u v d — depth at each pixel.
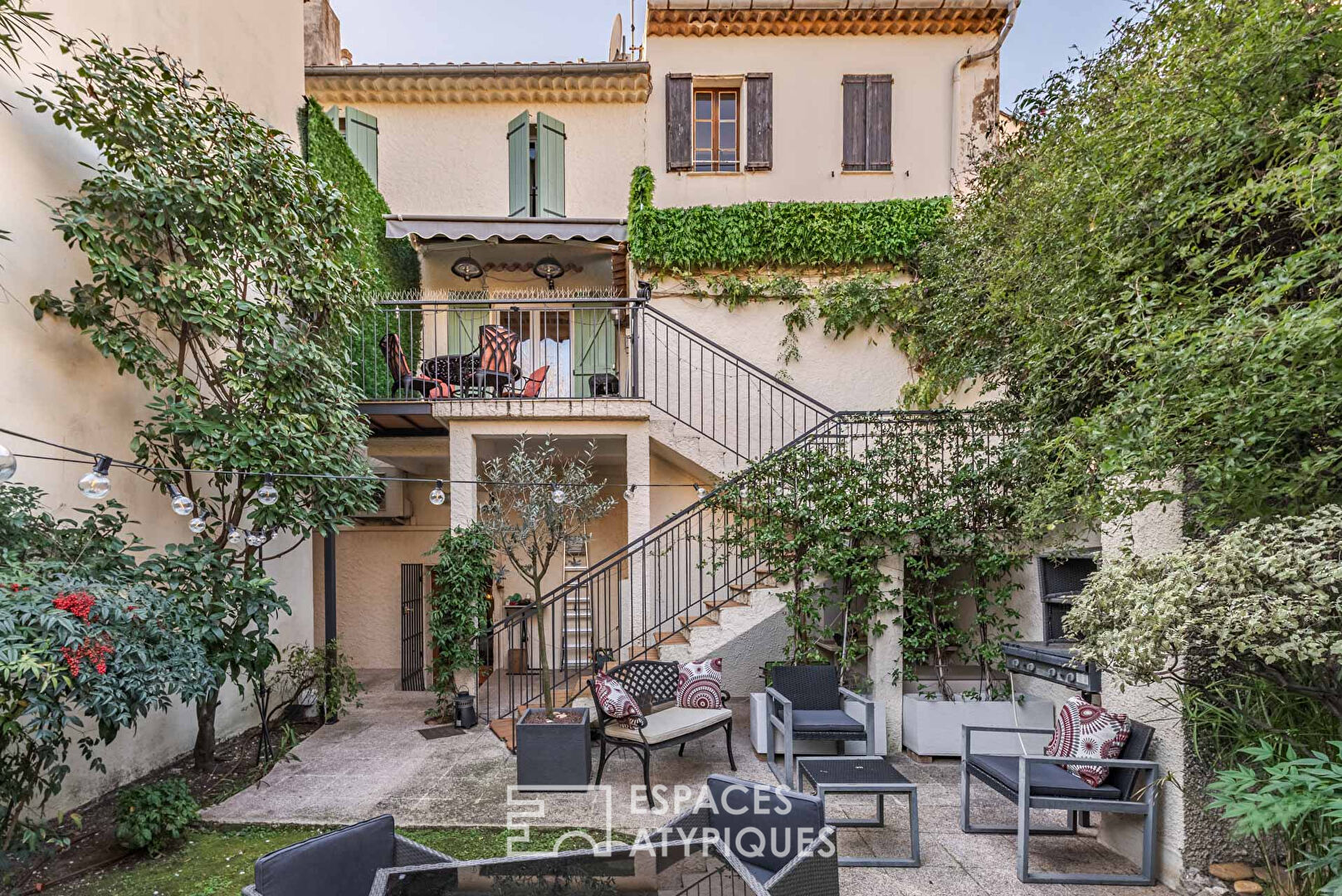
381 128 8.26
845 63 7.92
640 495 6.13
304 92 6.57
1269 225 2.64
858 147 7.89
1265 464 2.29
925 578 5.20
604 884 2.35
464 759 4.78
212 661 3.82
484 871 2.43
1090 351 3.36
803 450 5.45
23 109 3.72
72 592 2.78
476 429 6.09
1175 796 3.09
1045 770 3.44
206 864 3.33
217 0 5.30
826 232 7.59
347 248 5.32
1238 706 2.88
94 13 4.13
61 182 3.94
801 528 5.35
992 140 7.64
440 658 5.72
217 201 4.07
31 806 3.51
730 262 7.68
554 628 7.20
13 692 2.55
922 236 7.50
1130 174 2.89
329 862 2.27
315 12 8.41
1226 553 2.21
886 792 3.31
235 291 4.22
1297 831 2.73
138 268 3.89
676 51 7.92
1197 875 3.02
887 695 5.04
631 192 7.86
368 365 7.20
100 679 2.64
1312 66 2.32
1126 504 2.89
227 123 4.33
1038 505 3.66
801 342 7.71
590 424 6.13
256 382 4.23
